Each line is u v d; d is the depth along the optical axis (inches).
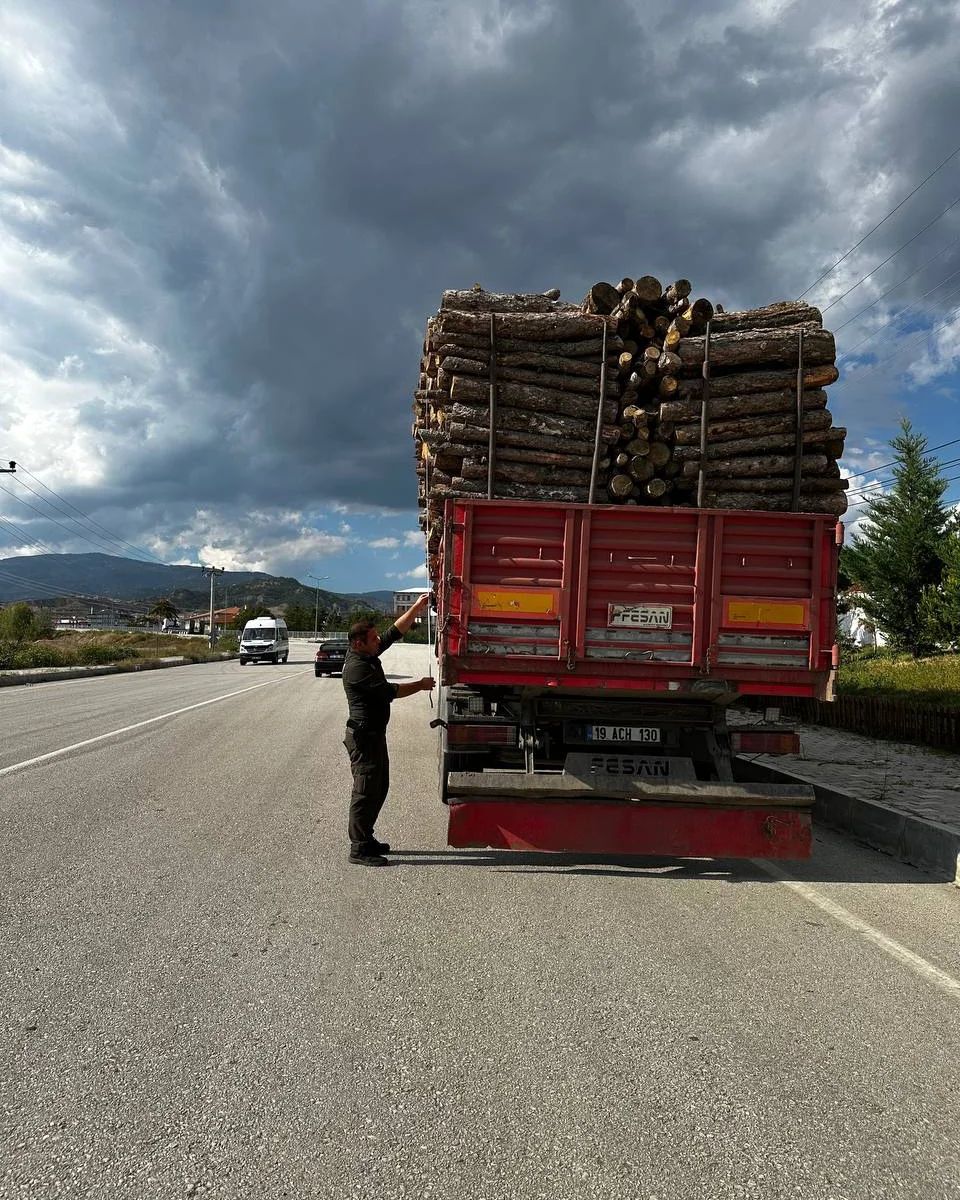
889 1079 119.5
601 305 236.8
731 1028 134.7
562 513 221.0
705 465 227.5
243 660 1926.7
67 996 141.3
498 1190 93.0
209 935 171.5
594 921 186.7
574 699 245.1
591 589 221.5
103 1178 93.9
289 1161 97.3
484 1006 140.3
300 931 174.7
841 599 1093.1
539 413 230.2
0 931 172.1
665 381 227.8
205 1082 114.2
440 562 239.9
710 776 246.4
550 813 224.7
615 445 231.8
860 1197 93.4
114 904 190.4
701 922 188.7
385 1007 139.1
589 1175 96.0
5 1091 111.4
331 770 384.5
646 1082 116.9
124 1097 110.2
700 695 231.5
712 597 220.5
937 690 655.8
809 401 230.4
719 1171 97.2
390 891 206.2
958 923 193.5
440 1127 104.8
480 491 229.9
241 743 473.1
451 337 230.2
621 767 233.9
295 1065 119.3
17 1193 91.0
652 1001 144.3
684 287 231.1
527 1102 110.9
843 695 617.9
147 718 603.2
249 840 251.9
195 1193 91.6
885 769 385.1
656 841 224.4
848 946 175.3
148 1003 138.9
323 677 1300.4
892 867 247.0
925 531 1000.2
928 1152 101.8
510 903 198.5
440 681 233.8
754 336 229.9
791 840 224.8
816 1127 106.7
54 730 521.3
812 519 221.3
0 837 249.6
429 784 362.0
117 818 277.3
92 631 3272.6
